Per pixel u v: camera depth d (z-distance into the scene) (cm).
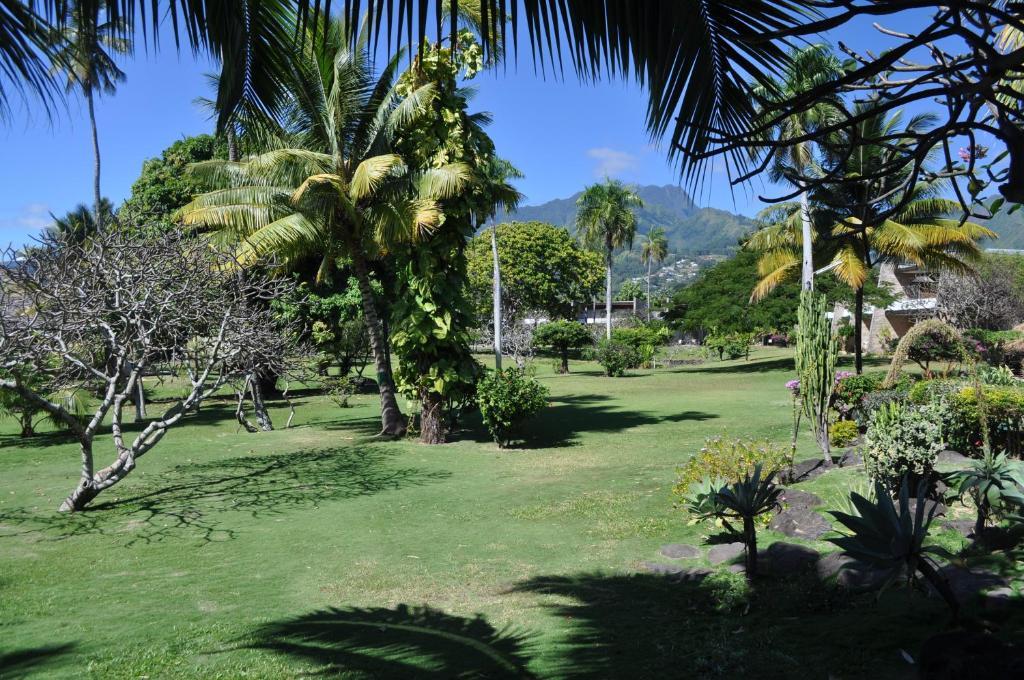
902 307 4184
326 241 1998
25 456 1723
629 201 5806
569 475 1316
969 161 233
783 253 3388
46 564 813
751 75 226
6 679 475
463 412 1931
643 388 3262
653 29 226
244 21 299
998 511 620
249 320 1390
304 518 1038
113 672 481
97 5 283
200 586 717
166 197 3152
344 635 553
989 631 407
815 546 708
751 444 1043
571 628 548
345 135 1888
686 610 577
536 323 6253
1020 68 200
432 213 1675
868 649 423
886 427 832
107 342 1197
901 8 178
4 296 1045
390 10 215
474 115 2033
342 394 2962
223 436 1984
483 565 771
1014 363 2153
